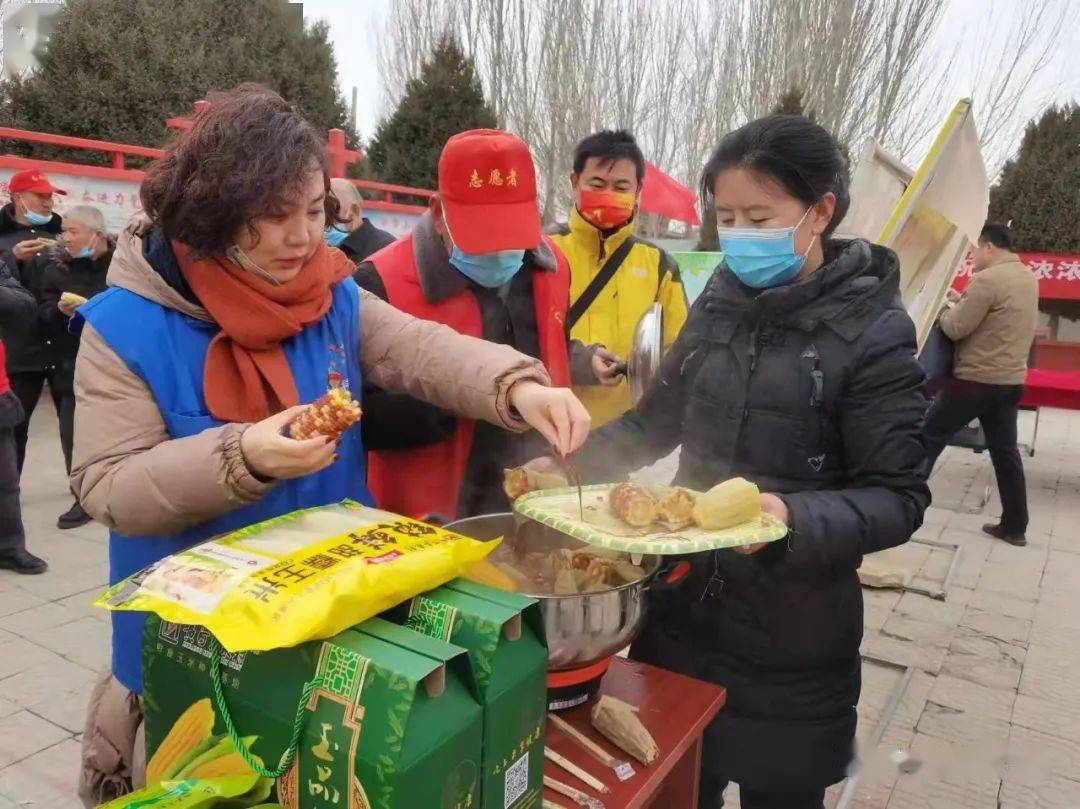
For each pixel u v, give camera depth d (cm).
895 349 139
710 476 158
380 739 73
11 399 368
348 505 108
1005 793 248
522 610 88
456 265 182
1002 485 476
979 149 240
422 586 89
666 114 1875
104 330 106
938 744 273
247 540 94
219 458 95
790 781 154
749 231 146
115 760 122
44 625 326
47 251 423
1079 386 588
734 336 155
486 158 167
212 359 110
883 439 138
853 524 131
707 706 132
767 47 1775
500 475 186
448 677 82
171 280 110
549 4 1681
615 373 226
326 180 109
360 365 139
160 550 115
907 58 1697
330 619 78
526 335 197
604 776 112
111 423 105
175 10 961
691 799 135
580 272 287
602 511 128
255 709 83
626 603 115
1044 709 296
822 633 150
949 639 351
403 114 1116
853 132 1705
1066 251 1218
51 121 869
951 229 256
